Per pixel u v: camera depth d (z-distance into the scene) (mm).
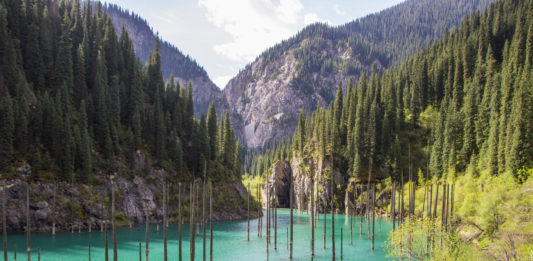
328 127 165000
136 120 123875
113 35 146875
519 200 61625
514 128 89875
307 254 69500
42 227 87312
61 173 95688
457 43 182125
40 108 98250
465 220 69562
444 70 168000
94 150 108812
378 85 182125
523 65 126125
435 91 166125
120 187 106938
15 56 106062
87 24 149000
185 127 146750
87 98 117062
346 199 142250
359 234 95000
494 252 48969
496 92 113375
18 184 86500
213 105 156000
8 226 83438
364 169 147875
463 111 130500
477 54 160250
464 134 119562
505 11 190875
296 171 183875
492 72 141625
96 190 100062
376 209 132375
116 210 102188
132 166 114625
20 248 69938
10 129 88750
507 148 89125
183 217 112250
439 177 121125
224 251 72062
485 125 113375
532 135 87000
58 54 118000
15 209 84438
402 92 176875
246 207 139500
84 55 132250
